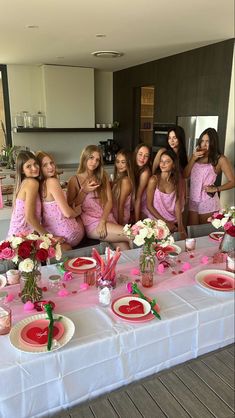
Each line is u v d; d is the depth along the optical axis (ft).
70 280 6.19
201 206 10.96
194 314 5.26
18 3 9.02
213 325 5.55
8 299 5.42
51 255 5.32
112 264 5.81
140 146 10.01
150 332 4.94
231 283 6.07
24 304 5.36
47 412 4.52
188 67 15.69
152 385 5.17
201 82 15.12
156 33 12.40
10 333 4.60
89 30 11.89
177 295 5.74
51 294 5.70
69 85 19.75
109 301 5.38
